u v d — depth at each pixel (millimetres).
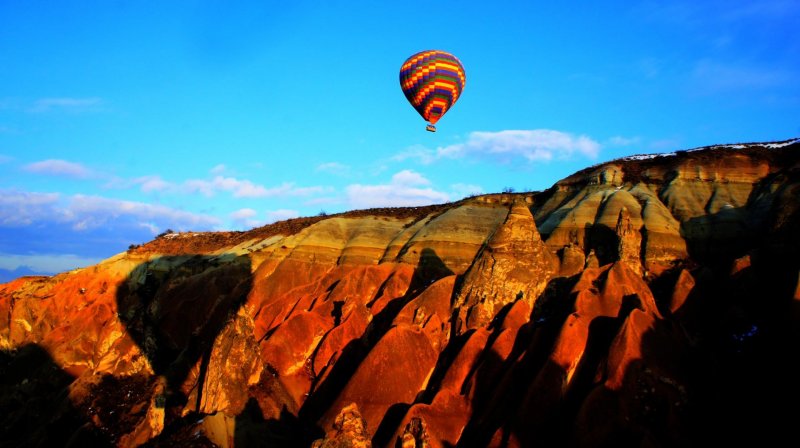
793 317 40281
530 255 55281
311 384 53656
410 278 65750
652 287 54250
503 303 52875
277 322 66125
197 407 50719
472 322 51938
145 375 64188
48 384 67500
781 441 35219
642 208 63438
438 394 44969
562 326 45062
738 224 58094
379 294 64938
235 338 50406
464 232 69875
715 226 59062
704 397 40250
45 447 54844
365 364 48688
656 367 41156
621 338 42531
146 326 67875
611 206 64188
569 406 41250
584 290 49031
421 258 67812
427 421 43219
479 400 44969
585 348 44500
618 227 59906
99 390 60625
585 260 59125
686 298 49531
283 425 49094
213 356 50062
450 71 64250
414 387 48188
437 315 54719
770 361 39656
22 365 71438
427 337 51625
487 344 48688
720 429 38094
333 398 50750
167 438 47969
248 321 51906
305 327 57625
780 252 48000
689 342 44719
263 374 51344
